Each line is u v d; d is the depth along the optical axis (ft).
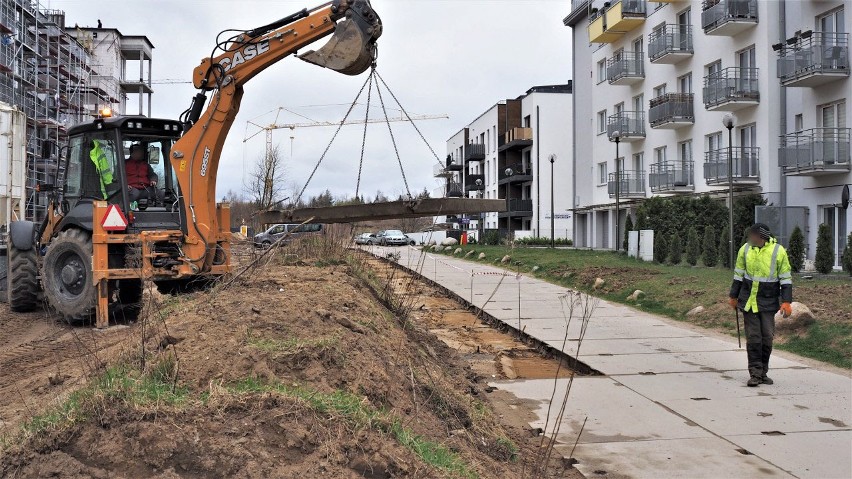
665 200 85.71
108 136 35.09
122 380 12.82
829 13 70.23
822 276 52.08
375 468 11.47
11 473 11.03
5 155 44.01
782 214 72.54
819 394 23.52
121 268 33.73
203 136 33.96
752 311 24.94
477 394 22.75
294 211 26.58
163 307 23.16
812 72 67.05
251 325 16.98
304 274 29.45
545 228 160.66
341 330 17.83
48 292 34.73
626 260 74.43
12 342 30.45
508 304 47.14
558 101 161.48
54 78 126.21
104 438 11.20
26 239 38.65
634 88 112.98
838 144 67.10
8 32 105.40
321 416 12.10
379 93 26.84
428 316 41.88
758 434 19.20
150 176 36.45
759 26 80.12
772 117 78.64
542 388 24.63
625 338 34.45
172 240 33.65
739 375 26.48
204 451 10.91
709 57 91.20
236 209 69.41
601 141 125.18
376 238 106.93
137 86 189.67
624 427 19.94
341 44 27.66
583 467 16.71
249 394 12.25
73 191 36.86
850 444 18.29
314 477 10.83
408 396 16.40
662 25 103.30
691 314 40.47
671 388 24.49
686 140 97.96
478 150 200.03
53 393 17.58
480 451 16.03
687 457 17.38
